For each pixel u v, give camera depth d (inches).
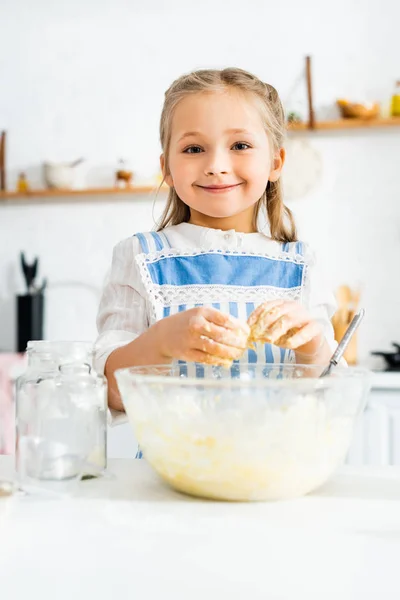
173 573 16.1
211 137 39.9
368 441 88.8
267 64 113.8
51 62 120.4
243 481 22.0
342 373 26.6
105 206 118.6
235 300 43.2
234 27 115.0
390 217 110.0
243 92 41.3
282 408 21.8
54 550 17.5
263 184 41.8
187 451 22.2
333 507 21.9
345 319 107.6
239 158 40.5
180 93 41.3
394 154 110.0
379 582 15.6
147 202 117.4
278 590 15.3
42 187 120.6
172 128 41.9
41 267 120.2
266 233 48.1
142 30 117.9
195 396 22.3
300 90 112.7
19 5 121.0
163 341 30.8
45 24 120.4
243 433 21.7
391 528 19.4
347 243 110.6
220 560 16.8
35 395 24.7
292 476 22.2
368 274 110.0
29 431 24.5
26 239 120.7
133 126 118.3
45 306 119.3
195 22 116.3
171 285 43.4
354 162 110.8
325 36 112.5
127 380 23.8
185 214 47.6
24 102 121.3
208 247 44.5
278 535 18.7
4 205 121.5
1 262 121.2
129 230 118.0
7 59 121.6
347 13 111.9
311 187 111.5
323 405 22.3
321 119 111.7
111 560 16.8
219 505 22.2
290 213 48.7
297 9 113.2
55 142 120.4
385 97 111.0
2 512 21.0
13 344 120.9
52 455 24.4
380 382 89.0
